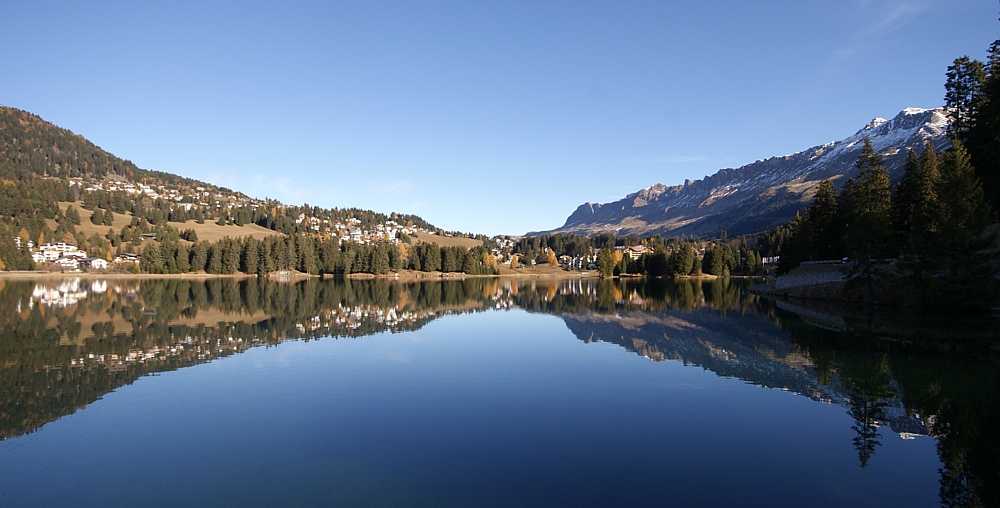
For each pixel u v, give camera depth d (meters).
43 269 148.25
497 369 26.55
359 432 17.39
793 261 96.88
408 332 40.25
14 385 23.31
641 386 23.20
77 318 47.38
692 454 15.48
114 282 119.19
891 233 62.28
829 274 71.88
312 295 81.12
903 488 13.29
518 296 84.94
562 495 12.93
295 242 171.12
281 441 16.59
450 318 50.66
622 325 44.66
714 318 48.94
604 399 21.16
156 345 33.50
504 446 16.12
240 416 19.03
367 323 45.84
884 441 16.47
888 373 25.41
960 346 32.34
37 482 13.85
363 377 24.83
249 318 48.50
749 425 17.95
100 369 26.47
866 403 20.48
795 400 20.92
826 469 14.44
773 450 15.77
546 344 34.22
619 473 14.19
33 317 47.88
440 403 20.58
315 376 24.97
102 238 180.88
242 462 15.03
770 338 36.31
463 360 28.89
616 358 29.50
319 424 18.14
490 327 43.59
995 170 60.12
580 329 41.91
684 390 22.50
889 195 70.38
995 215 56.78
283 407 20.03
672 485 13.46
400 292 92.56
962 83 69.69
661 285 126.44
